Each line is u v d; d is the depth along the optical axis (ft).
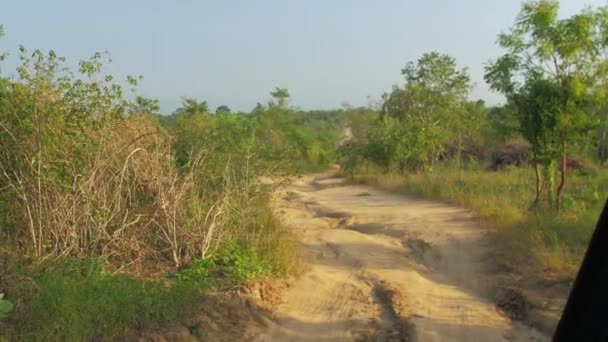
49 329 19.12
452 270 33.09
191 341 20.66
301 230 43.11
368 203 59.98
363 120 137.39
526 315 25.05
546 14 40.83
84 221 27.02
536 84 41.60
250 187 33.65
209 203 30.78
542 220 37.04
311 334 22.89
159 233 29.22
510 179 66.54
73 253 26.55
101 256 26.66
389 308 26.04
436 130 89.20
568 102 41.11
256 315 23.75
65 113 27.99
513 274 29.99
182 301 22.45
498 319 24.89
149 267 27.84
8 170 27.45
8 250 24.80
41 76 28.07
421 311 25.71
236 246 29.81
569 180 63.98
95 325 20.12
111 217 27.53
